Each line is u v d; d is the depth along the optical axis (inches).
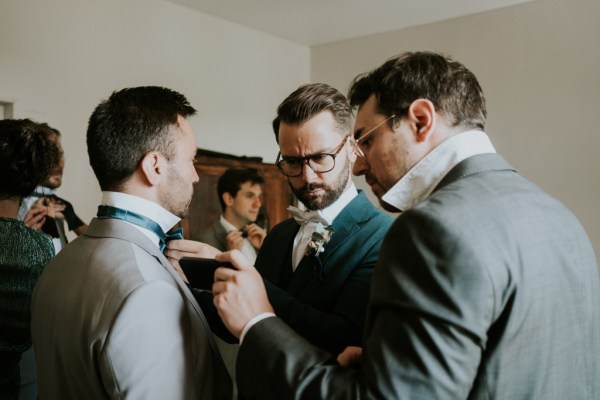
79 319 37.5
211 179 147.6
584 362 33.5
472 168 34.5
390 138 36.9
